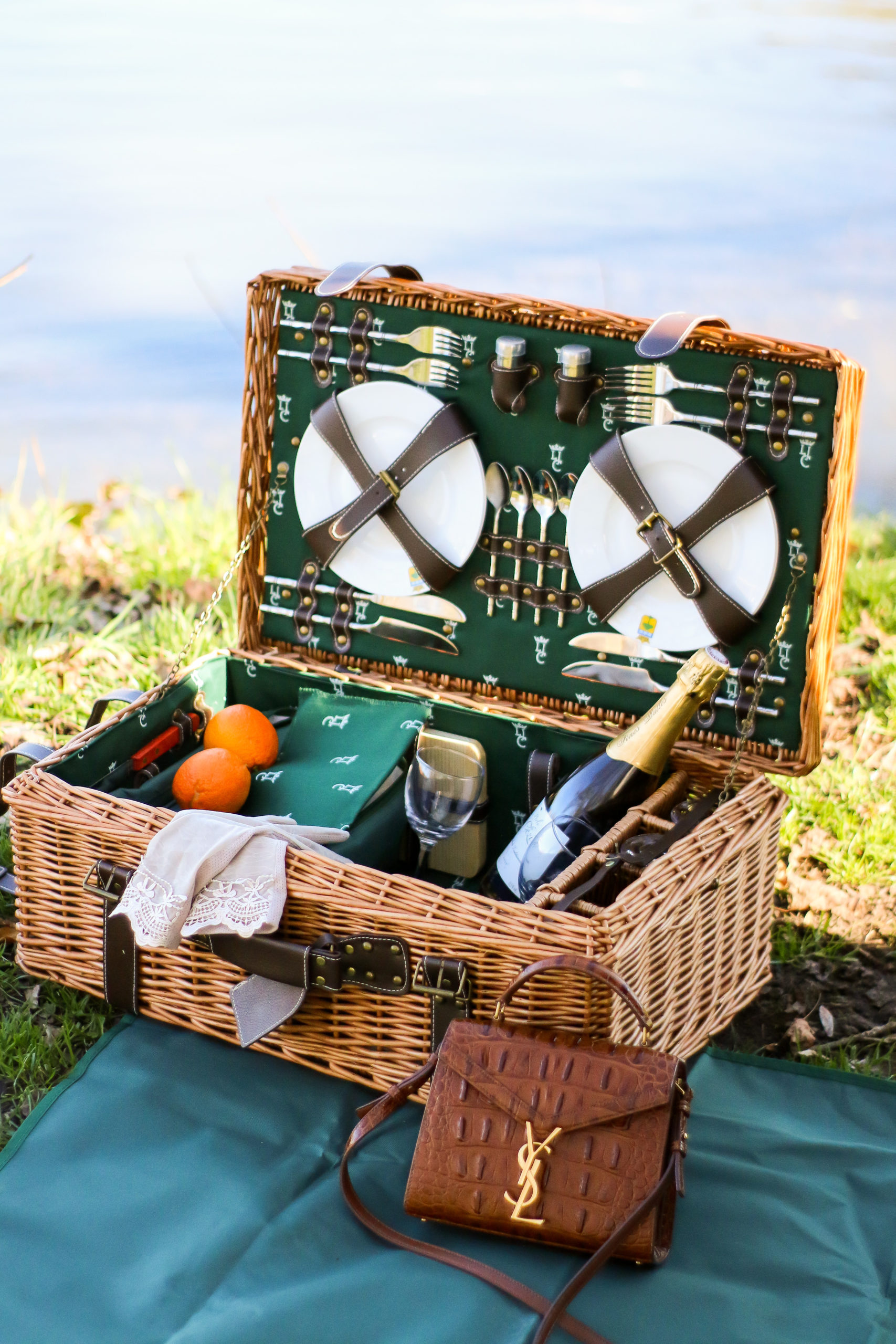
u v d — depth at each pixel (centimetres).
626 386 214
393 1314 160
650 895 182
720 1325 161
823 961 239
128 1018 214
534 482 227
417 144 829
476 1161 165
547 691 238
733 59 993
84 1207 177
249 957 189
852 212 730
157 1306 162
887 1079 210
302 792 222
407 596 241
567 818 213
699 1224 177
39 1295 164
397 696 247
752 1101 203
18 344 609
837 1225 178
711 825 201
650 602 225
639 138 845
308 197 736
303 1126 193
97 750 222
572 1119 162
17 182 740
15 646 332
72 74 912
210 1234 173
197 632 243
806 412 204
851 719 316
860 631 352
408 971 182
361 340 231
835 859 262
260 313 237
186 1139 189
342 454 235
